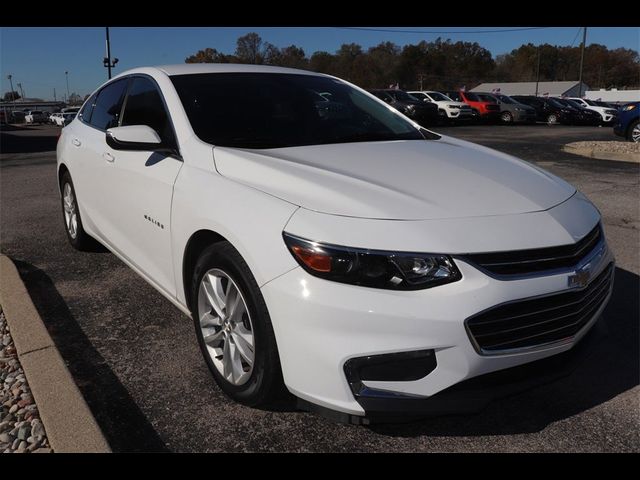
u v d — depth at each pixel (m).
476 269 2.09
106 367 2.96
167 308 3.70
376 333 2.04
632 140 14.16
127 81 3.92
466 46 99.88
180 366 2.98
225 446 2.35
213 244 2.58
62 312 3.63
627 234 5.43
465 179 2.59
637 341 3.28
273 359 2.28
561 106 25.97
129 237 3.48
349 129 3.38
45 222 5.98
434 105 22.44
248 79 3.55
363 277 2.07
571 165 10.16
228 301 2.52
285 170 2.53
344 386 2.09
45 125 54.81
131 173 3.31
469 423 2.53
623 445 2.38
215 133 3.02
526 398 2.72
